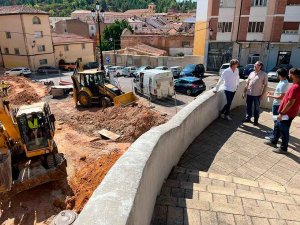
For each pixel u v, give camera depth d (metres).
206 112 6.95
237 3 35.66
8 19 42.44
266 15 34.56
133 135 14.59
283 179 4.79
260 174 4.94
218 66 39.47
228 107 7.68
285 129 5.53
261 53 36.34
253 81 7.07
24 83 30.73
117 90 20.33
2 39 44.50
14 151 10.70
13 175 10.34
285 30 34.22
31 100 23.50
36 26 43.34
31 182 10.09
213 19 37.66
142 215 2.50
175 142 4.89
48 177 10.36
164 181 4.23
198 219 3.22
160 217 3.24
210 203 3.53
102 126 16.08
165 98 22.56
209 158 5.49
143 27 80.94
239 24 36.34
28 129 10.22
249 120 7.57
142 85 23.34
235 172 5.00
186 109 6.04
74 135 15.39
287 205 3.69
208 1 37.22
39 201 9.77
